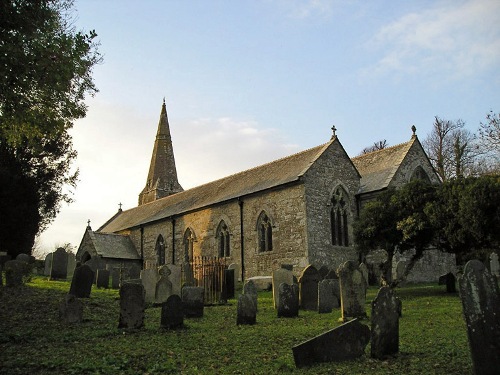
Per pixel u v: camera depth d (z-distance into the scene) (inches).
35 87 602.2
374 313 364.8
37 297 695.7
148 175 2418.8
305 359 348.5
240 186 1306.6
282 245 1101.7
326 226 1098.1
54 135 723.4
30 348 421.1
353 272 548.4
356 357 361.1
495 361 293.4
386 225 831.7
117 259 1530.5
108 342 444.5
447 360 345.4
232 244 1238.3
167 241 1491.1
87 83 718.5
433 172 1263.5
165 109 2527.1
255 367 354.0
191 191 1619.1
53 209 1497.3
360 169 1312.7
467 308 306.3
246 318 544.7
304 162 1167.6
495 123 1365.7
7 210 1290.6
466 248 797.2
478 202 714.2
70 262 1190.3
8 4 531.5
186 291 614.9
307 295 668.7
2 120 655.1
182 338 461.4
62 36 574.9
